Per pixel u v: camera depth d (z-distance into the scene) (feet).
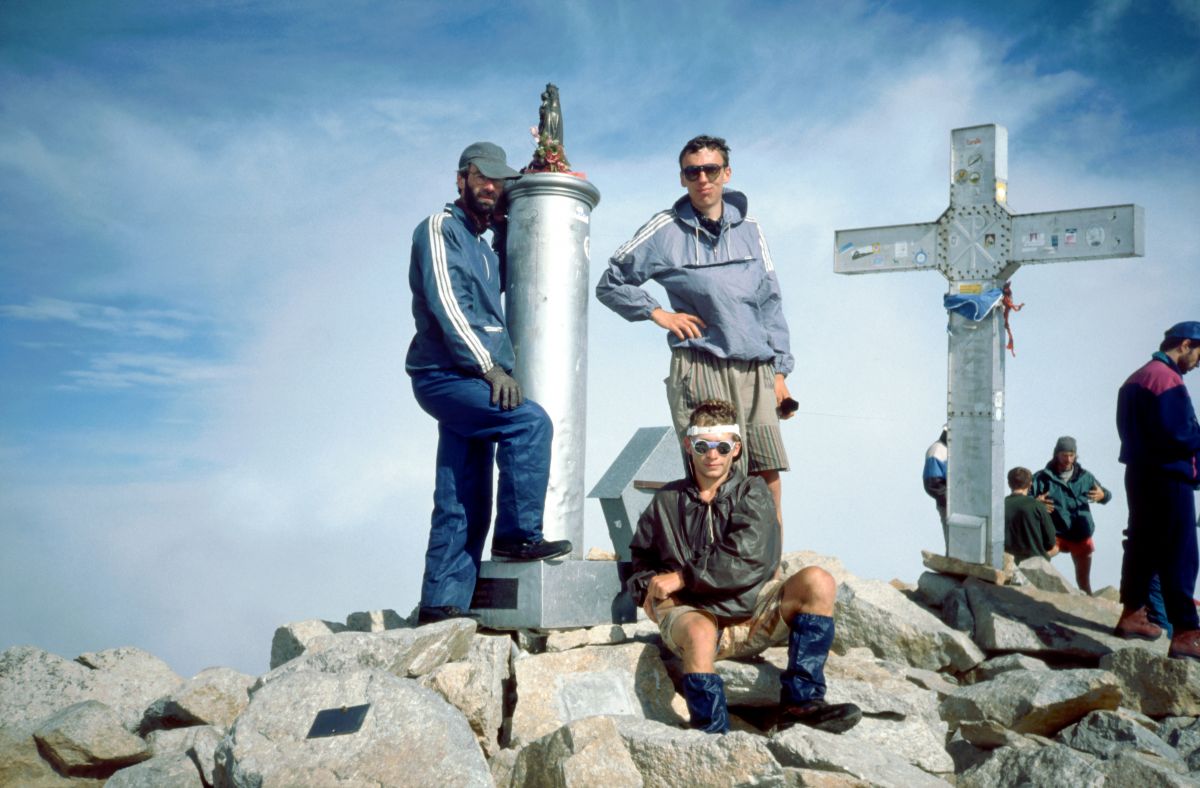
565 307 17.13
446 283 15.37
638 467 18.12
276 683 12.31
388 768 11.15
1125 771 12.69
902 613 18.80
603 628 15.28
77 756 14.03
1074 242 21.42
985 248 22.50
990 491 21.94
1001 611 20.10
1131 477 19.52
